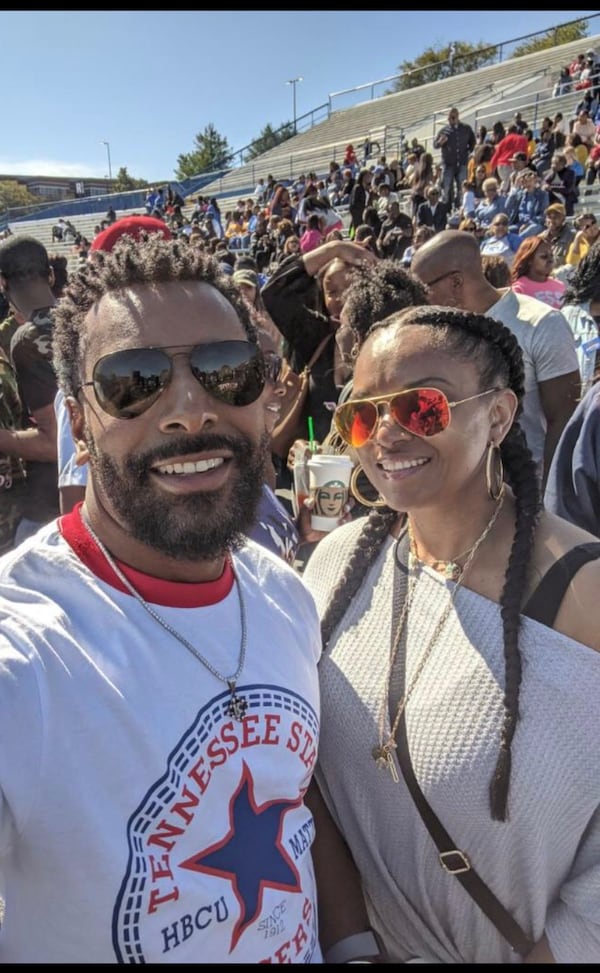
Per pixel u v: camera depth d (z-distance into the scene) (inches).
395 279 43.4
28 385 48.9
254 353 21.8
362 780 25.1
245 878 20.2
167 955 18.8
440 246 58.4
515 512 23.8
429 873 24.0
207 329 20.6
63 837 18.0
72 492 38.8
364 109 597.9
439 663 23.1
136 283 20.9
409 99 558.9
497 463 23.9
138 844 18.6
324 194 364.2
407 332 23.0
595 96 307.9
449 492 23.2
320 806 27.1
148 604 20.5
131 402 19.9
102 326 20.6
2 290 56.6
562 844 22.4
